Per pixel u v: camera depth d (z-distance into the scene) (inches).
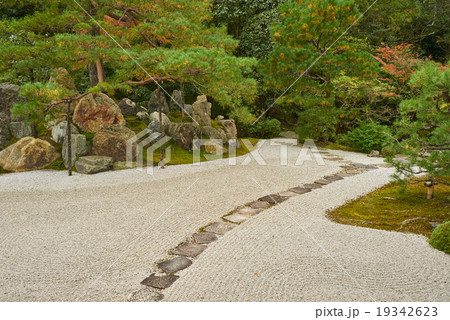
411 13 654.5
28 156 336.8
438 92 197.8
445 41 693.3
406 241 172.7
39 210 222.2
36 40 359.3
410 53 595.8
